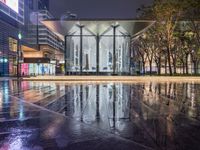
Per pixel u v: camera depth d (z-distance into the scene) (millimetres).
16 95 19344
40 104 14211
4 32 75062
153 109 12422
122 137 7086
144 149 5996
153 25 54250
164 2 49656
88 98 17328
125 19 47531
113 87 27672
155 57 67500
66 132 7672
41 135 7305
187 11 48844
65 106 13461
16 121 9352
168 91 22828
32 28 124438
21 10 97750
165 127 8383
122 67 52719
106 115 10734
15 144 6410
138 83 35812
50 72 111188
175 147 6168
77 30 50500
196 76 50375
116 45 52500
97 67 52031
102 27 49469
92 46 52312
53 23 47781
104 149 6004
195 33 52531
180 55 66062
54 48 150875
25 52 124000
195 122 9211
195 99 16703
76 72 52281
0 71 72375
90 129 8070
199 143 6527
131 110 12102
